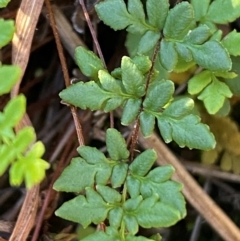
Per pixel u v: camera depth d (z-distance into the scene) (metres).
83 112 0.17
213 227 0.16
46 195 0.15
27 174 0.09
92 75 0.13
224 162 0.18
